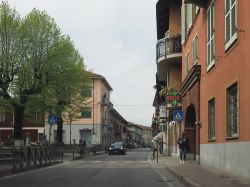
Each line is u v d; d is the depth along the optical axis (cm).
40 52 4872
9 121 8375
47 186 1691
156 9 4272
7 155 2945
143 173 2362
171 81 4172
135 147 14400
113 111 11406
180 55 3900
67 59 5122
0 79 4753
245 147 1627
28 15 4984
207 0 2438
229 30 1897
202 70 2617
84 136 8975
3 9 4822
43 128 8369
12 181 1920
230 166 1883
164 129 6044
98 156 5366
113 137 11712
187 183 1691
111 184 1758
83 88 5831
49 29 4941
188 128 3412
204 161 2552
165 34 4750
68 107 5819
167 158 4144
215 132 2220
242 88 1664
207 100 2452
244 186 1459
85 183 1798
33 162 2759
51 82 5041
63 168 2822
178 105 3762
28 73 4822
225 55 1967
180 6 4088
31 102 5047
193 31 3006
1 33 4756
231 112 1928
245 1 1611
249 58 1559
